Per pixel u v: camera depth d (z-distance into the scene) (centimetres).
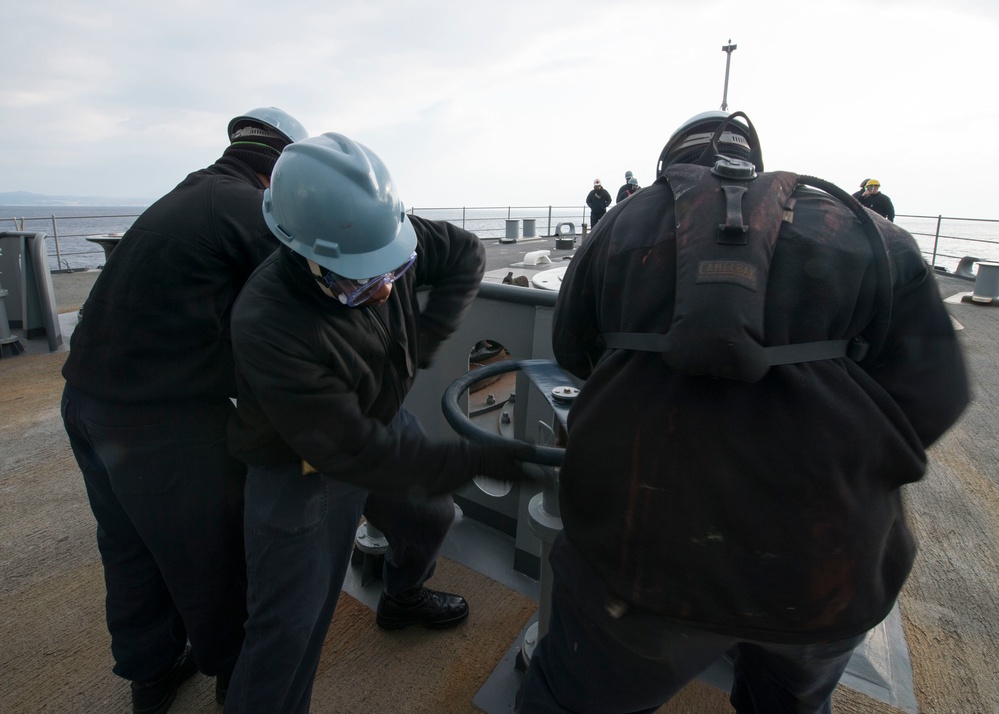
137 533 167
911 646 205
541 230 2364
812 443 88
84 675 196
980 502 302
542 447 130
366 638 210
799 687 112
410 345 156
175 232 140
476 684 191
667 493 94
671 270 95
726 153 120
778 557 90
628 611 103
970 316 745
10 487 311
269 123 167
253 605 145
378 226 117
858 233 94
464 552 257
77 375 146
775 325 88
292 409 115
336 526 148
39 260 541
